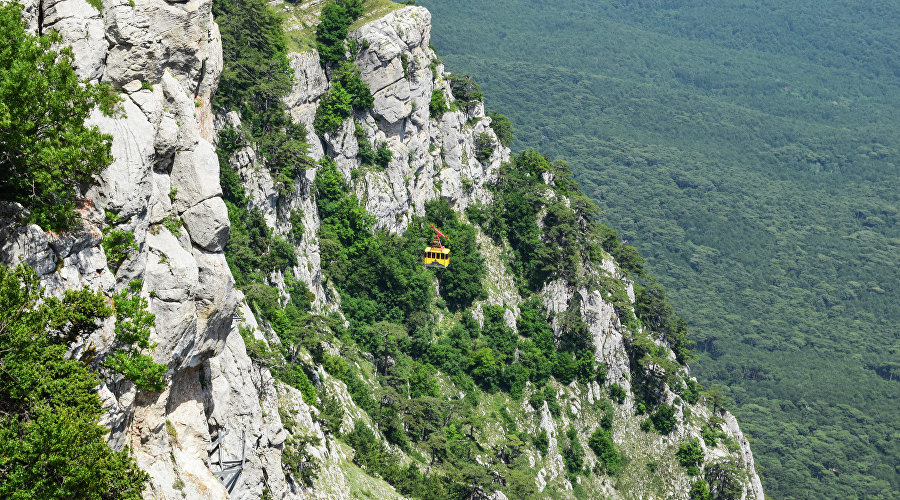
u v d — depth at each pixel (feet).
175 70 260.62
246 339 400.47
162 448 244.42
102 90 226.17
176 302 242.78
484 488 620.90
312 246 640.17
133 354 225.76
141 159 229.86
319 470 446.60
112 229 223.92
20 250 203.00
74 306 205.46
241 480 302.86
